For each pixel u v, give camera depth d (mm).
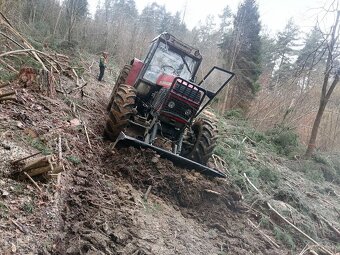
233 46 18312
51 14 22719
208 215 5406
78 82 9875
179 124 6277
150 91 7137
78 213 3891
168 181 5441
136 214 4469
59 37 20641
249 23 19125
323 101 12172
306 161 11727
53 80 7402
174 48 7438
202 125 6699
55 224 3367
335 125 15391
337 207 8500
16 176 3740
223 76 6016
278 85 16594
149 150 5695
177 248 4156
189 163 5871
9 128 4750
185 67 7465
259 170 8758
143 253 3734
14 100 5805
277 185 8297
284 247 5680
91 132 6297
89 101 8750
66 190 4117
